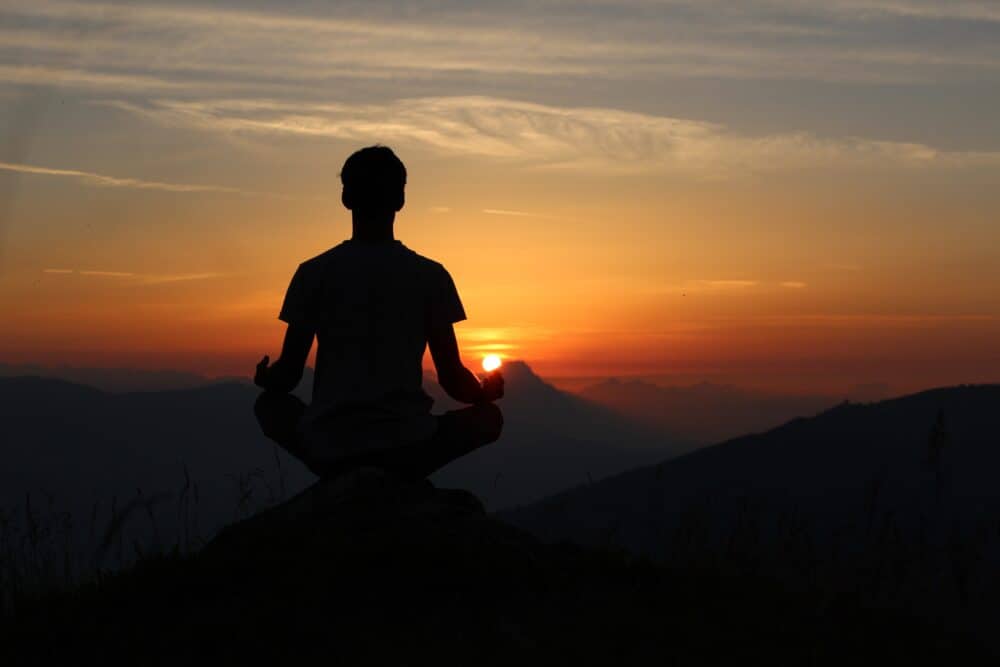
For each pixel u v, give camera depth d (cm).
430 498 536
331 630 443
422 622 451
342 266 529
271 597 472
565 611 473
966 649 514
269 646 432
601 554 548
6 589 504
